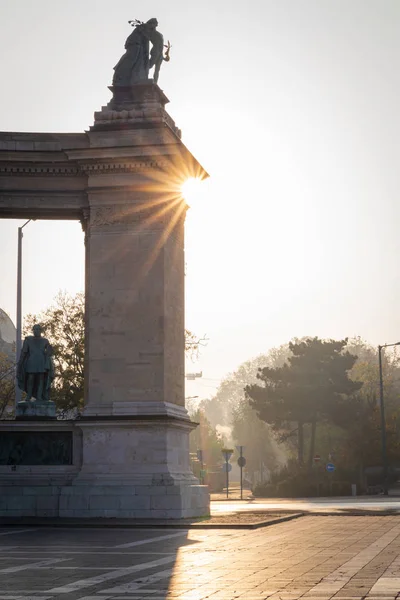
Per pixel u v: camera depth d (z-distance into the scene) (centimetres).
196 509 4700
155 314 4756
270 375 11988
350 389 11725
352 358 11775
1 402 8794
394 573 2225
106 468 4600
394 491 11531
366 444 11794
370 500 8231
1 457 4709
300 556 2672
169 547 3025
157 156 4794
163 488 4500
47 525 4112
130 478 4553
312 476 10969
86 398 4822
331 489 10688
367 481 12069
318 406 11562
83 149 4841
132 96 4941
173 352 4866
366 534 3528
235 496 11488
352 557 2623
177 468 4738
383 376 14612
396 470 12588
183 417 4847
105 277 4825
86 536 3544
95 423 4625
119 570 2381
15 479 4659
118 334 4762
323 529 3850
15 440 4719
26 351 4838
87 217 4925
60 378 8081
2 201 4969
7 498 4603
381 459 11925
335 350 12569
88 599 1888
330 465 9919
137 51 5006
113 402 4703
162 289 4775
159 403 4666
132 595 1939
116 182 4866
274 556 2683
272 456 18462
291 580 2119
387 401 13938
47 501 4572
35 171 4959
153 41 5050
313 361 11762
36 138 4950
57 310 8162
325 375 11650
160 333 4744
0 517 4550
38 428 4700
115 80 4981
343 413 11606
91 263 4847
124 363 4734
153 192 4853
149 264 4803
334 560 2544
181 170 4859
